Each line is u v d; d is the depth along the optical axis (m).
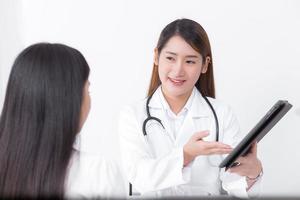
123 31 1.69
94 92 1.69
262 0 1.65
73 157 0.65
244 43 1.67
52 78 0.63
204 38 1.14
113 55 1.69
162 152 1.20
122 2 1.68
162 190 1.15
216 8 1.66
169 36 1.13
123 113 1.24
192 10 1.67
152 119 1.21
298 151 1.66
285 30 1.66
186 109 1.26
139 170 1.10
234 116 1.28
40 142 0.62
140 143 1.17
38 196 0.62
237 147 0.89
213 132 1.23
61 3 1.70
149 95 1.29
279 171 1.67
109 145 1.68
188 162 1.07
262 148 1.67
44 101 0.63
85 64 0.66
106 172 0.66
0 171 0.64
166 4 1.67
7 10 1.72
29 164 0.62
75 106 0.63
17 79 0.64
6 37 1.73
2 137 0.64
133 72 1.69
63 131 0.62
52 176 0.62
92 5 1.69
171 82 1.16
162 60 1.15
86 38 1.70
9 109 0.64
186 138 1.22
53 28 1.71
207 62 1.20
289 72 1.67
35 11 1.71
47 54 0.64
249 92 1.68
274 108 0.83
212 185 1.20
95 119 1.68
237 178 1.12
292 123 1.66
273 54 1.67
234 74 1.68
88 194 0.64
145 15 1.68
